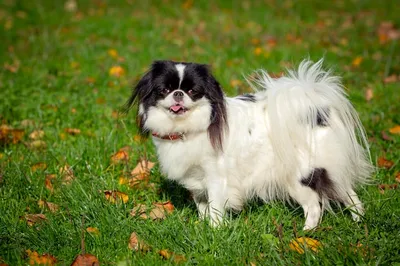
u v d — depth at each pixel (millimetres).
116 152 5004
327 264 3223
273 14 11250
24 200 4199
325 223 3873
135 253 3484
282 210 3973
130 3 12125
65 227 3797
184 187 4223
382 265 3213
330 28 10062
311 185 3779
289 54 8141
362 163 4051
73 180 4430
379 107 6086
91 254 3363
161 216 3961
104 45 8852
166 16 11078
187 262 3320
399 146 5141
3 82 6938
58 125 5707
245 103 3889
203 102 3607
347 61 7926
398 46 8742
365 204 3969
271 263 3328
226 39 9266
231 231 3697
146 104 3725
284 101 3682
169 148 3770
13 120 5836
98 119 5789
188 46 8883
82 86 6812
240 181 3893
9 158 4844
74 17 10875
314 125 3723
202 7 11891
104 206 3980
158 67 3689
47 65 7750
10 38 9344
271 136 3783
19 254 3406
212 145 3678
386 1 12195
